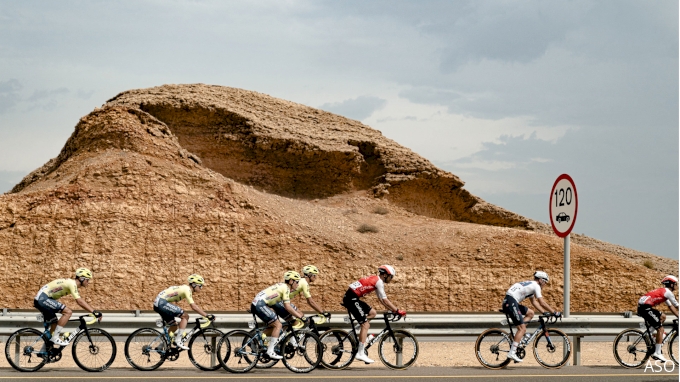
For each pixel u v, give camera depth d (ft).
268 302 42.45
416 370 43.16
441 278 105.60
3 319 44.27
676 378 39.78
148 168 115.14
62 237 98.48
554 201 52.49
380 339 44.16
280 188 162.09
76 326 44.32
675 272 159.84
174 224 104.78
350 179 165.68
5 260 94.99
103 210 103.45
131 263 97.04
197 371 42.39
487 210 165.78
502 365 44.14
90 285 93.09
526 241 118.21
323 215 131.95
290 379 38.34
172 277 97.14
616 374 41.45
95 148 127.13
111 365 45.29
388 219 146.82
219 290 97.30
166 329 42.93
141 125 132.46
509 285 106.83
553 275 110.01
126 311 63.52
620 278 110.52
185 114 163.84
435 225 137.90
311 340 43.55
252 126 164.96
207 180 116.88
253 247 104.83
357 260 107.86
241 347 41.88
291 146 163.43
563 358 44.88
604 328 46.88
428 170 167.43
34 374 39.96
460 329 45.52
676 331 45.62
